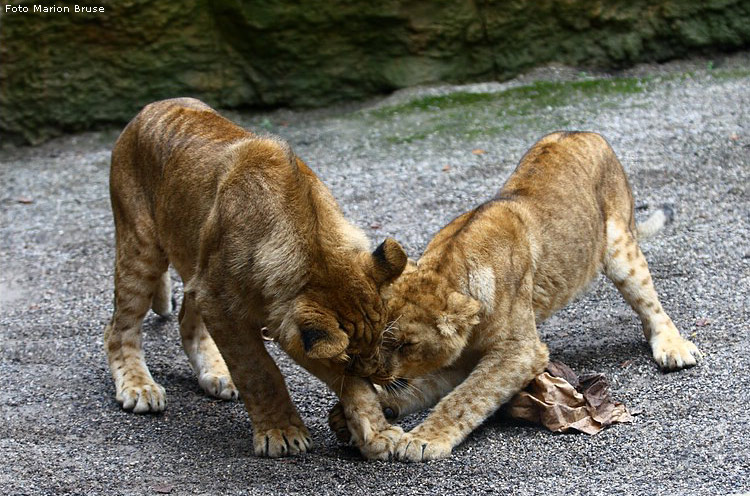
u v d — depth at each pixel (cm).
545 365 838
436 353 786
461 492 698
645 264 967
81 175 1742
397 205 1458
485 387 805
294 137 1839
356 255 709
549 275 892
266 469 745
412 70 1984
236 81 1959
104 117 1931
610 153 1007
